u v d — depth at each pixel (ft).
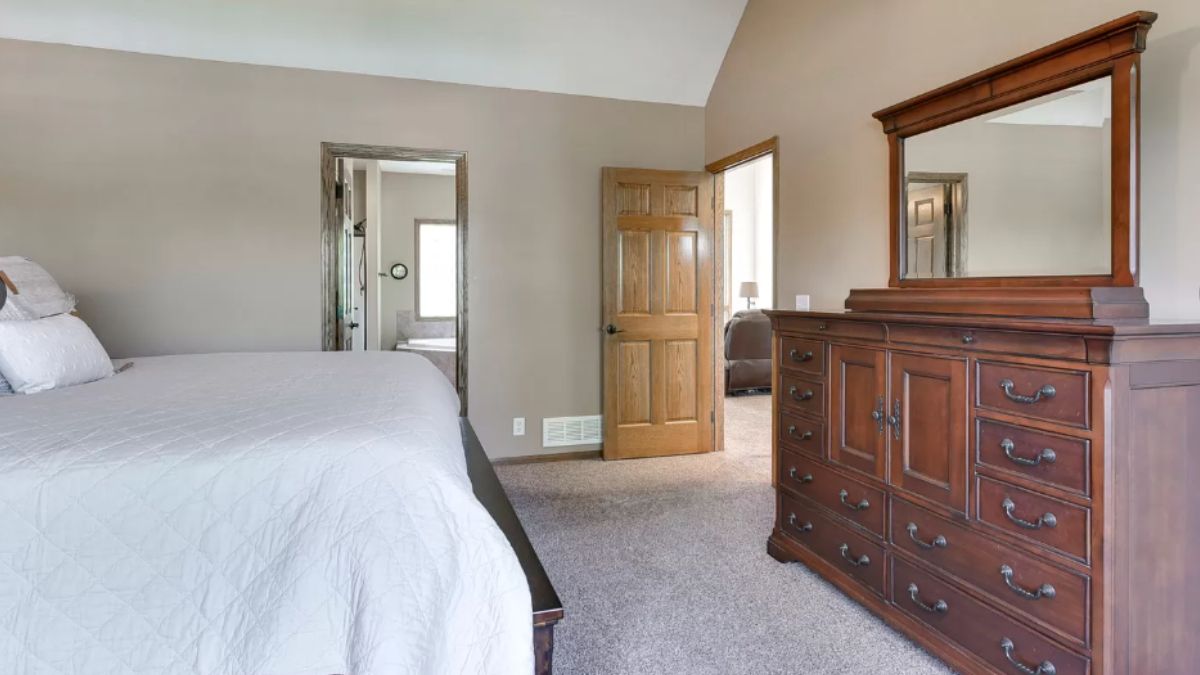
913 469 6.13
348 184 14.48
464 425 8.98
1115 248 5.96
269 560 3.67
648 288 13.82
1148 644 4.54
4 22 10.46
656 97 14.14
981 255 7.41
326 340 12.17
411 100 12.57
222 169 11.61
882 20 9.19
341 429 4.22
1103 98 6.09
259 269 11.83
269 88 11.80
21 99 10.69
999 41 7.41
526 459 13.52
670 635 6.46
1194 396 4.68
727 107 13.53
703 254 14.14
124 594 3.55
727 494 11.21
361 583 3.63
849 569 7.06
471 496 4.00
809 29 10.80
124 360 8.00
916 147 8.43
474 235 13.05
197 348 11.57
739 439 15.60
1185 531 4.67
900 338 6.24
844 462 7.11
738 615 6.87
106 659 3.50
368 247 21.12
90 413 4.51
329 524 3.72
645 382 13.84
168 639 3.56
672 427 13.99
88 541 3.54
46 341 5.74
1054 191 6.55
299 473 3.83
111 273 11.15
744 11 12.80
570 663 5.95
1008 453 5.10
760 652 6.16
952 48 8.05
